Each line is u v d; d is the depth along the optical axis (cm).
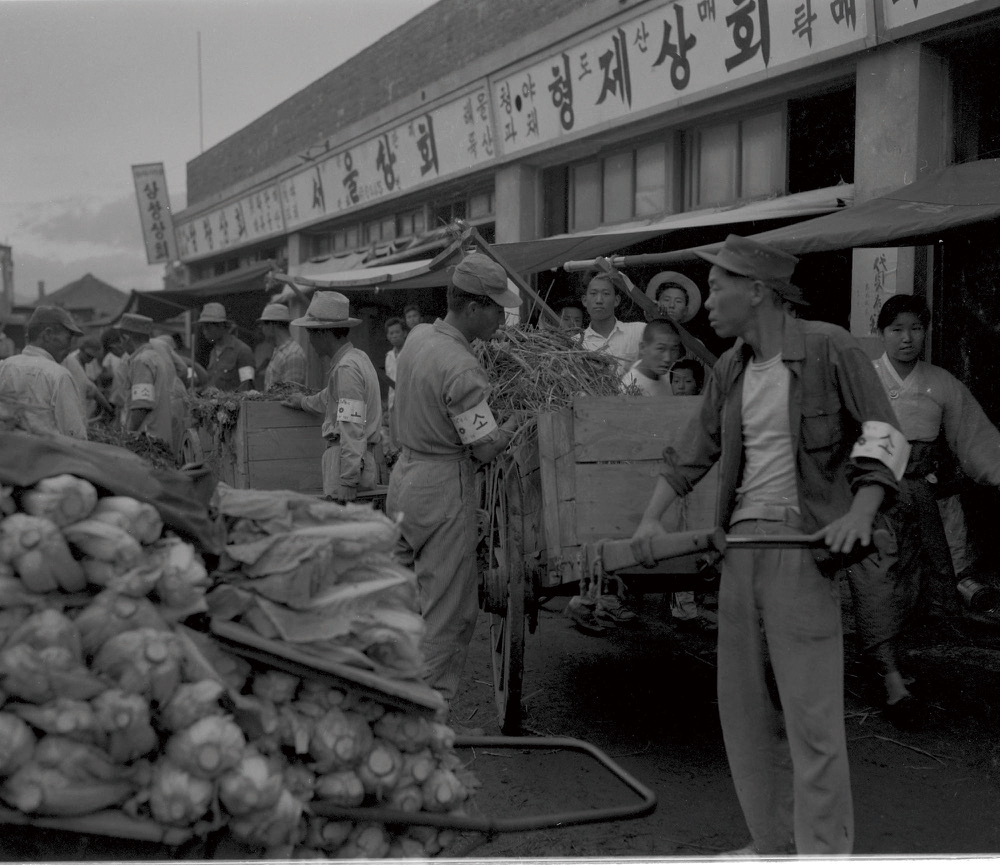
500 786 379
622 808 212
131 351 1154
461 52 1205
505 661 425
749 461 300
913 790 371
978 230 557
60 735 169
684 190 930
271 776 179
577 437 388
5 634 170
